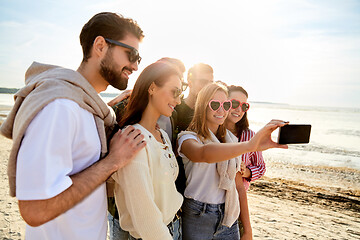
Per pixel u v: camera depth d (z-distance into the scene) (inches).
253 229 198.4
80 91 47.5
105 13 55.1
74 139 45.4
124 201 62.1
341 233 200.8
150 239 55.3
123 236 75.6
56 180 40.7
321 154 603.2
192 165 85.7
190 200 85.4
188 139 81.0
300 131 65.0
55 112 41.7
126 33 55.3
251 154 123.0
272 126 63.0
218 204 87.0
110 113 57.0
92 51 54.7
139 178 54.1
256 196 293.1
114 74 56.1
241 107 115.9
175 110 103.0
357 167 473.4
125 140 52.5
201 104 89.0
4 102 2401.6
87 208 48.9
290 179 382.0
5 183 263.3
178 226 77.9
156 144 63.2
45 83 44.1
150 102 66.1
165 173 63.3
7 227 170.2
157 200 62.6
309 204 271.9
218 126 97.3
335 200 289.6
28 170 39.0
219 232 87.4
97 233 50.9
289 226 207.9
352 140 860.6
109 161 48.4
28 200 38.9
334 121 1876.2
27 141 40.0
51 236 46.4
